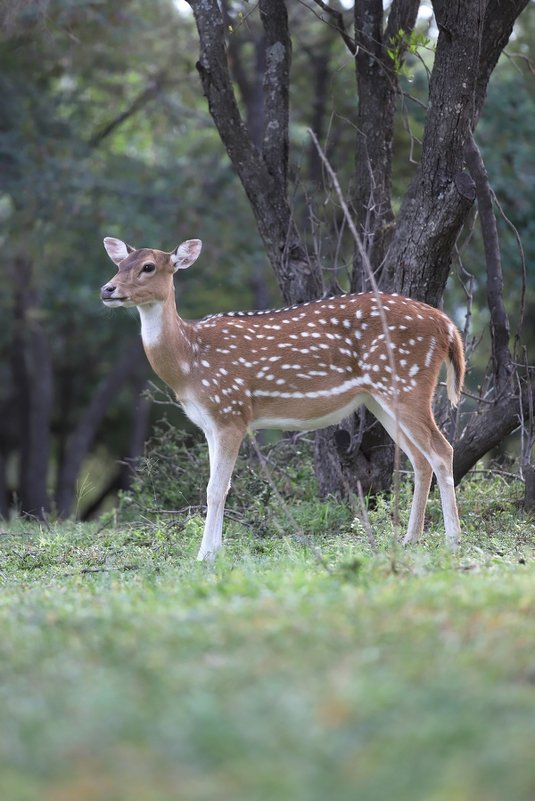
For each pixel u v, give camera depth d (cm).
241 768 474
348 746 491
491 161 2428
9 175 2662
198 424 1227
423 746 489
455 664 588
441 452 1163
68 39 2527
